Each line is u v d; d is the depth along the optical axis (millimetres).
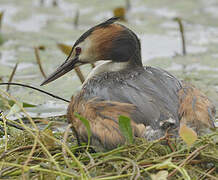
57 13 22484
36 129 8961
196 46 18500
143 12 22141
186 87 10484
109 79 10367
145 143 9133
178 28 20406
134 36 11453
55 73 12156
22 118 12750
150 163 8820
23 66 16875
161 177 8188
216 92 14266
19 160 9273
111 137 9391
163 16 21703
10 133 11094
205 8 22391
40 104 13758
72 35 19938
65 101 13234
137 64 11438
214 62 16859
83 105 10047
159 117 9336
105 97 9844
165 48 18391
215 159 8992
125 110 9477
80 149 10047
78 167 8711
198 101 10023
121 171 8492
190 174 8758
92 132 9633
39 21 21516
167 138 8984
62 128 12062
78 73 13992
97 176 8445
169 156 8930
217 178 8539
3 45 18984
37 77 15852
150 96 9664
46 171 8320
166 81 10297
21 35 19938
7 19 21531
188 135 8695
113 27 11508
